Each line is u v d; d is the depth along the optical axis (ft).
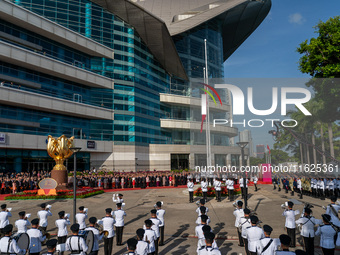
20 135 115.65
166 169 174.81
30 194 80.74
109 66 160.25
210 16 222.28
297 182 69.67
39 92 127.03
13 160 117.80
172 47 176.55
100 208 62.03
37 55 121.90
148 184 117.08
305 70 72.90
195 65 219.61
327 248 25.57
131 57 168.55
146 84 178.60
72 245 22.45
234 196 73.51
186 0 251.39
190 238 37.73
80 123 146.41
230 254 30.66
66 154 90.68
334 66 63.41
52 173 88.58
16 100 112.47
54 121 133.90
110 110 155.12
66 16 146.82
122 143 157.07
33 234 26.94
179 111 200.54
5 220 34.01
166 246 34.22
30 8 136.56
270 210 53.52
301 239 35.09
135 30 174.19
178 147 180.96
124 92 162.40
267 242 21.11
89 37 154.30
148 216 51.78
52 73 131.44
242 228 29.04
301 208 54.24
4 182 92.58
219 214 51.90
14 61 115.24
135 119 163.02
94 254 25.38
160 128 184.14
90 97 152.35
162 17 236.84
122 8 158.20
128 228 43.06
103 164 151.74
